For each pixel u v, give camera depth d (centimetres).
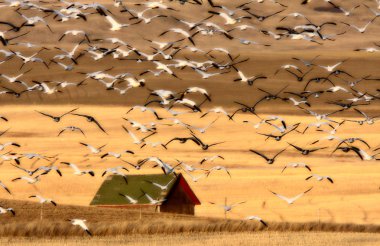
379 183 7575
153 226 4556
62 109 14112
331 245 4138
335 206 6712
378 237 4525
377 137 11019
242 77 4047
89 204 6519
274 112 14425
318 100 15138
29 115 13312
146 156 9600
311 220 6141
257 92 15862
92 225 4559
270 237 4409
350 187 7438
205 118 13075
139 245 4056
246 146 10600
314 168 8688
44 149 10350
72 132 11806
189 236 4428
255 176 8050
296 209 6662
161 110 13788
